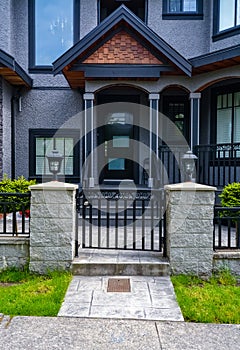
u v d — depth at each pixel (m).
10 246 4.70
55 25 9.31
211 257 4.54
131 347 2.97
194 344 3.04
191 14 9.27
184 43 9.31
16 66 7.62
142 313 3.54
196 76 7.95
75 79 8.38
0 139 8.11
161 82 7.99
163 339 3.11
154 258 4.73
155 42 7.40
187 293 4.02
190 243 4.53
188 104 9.55
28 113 9.34
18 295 3.92
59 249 4.57
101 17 10.10
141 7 10.07
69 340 3.07
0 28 8.73
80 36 9.29
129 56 7.62
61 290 4.03
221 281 4.48
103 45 7.60
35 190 4.55
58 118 9.38
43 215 4.57
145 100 9.62
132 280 4.38
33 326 3.30
